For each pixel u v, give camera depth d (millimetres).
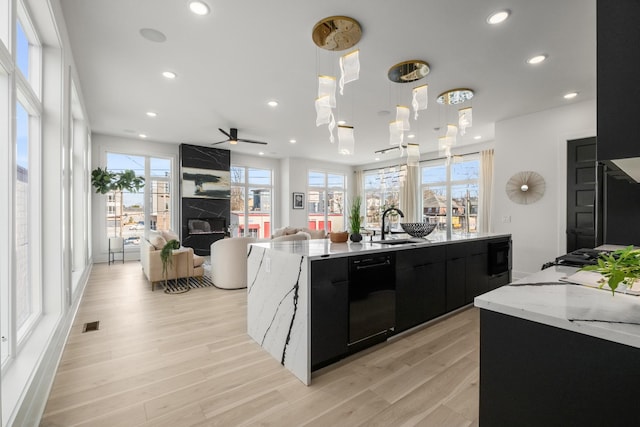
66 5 2412
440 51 3018
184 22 2619
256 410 1763
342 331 2244
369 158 9195
